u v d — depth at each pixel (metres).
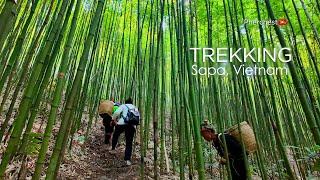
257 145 3.44
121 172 4.66
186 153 5.04
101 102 5.98
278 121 2.78
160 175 4.74
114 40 7.21
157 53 3.70
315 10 4.91
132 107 5.25
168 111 10.24
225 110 6.05
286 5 5.12
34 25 5.60
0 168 1.83
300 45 5.62
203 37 6.38
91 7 5.72
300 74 4.66
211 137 3.63
